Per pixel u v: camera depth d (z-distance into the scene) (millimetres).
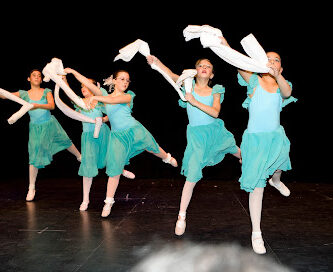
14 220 2926
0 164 5945
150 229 2664
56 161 6094
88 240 2402
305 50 5586
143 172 5562
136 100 6172
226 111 6062
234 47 5504
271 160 2285
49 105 3701
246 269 1922
